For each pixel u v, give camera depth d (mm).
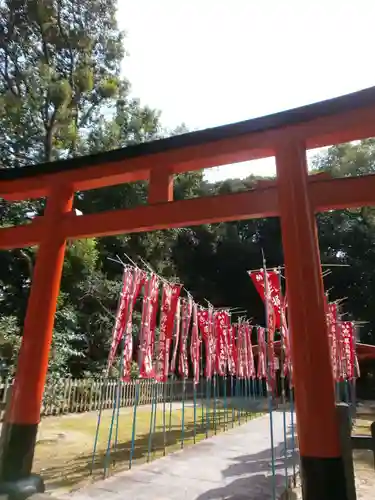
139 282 6324
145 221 4566
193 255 27312
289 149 4082
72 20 16516
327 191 3881
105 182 5184
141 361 6012
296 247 3648
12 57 15734
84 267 15570
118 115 21391
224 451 7410
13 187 5441
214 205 4328
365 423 13172
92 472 5711
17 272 14992
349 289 26109
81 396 12758
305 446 3068
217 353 10336
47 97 15297
